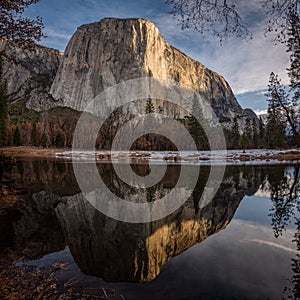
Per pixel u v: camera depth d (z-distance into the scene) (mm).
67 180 15500
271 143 44875
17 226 6371
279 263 4094
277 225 6324
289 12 3758
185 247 4941
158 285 3408
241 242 5160
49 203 9133
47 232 5961
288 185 12422
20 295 3150
